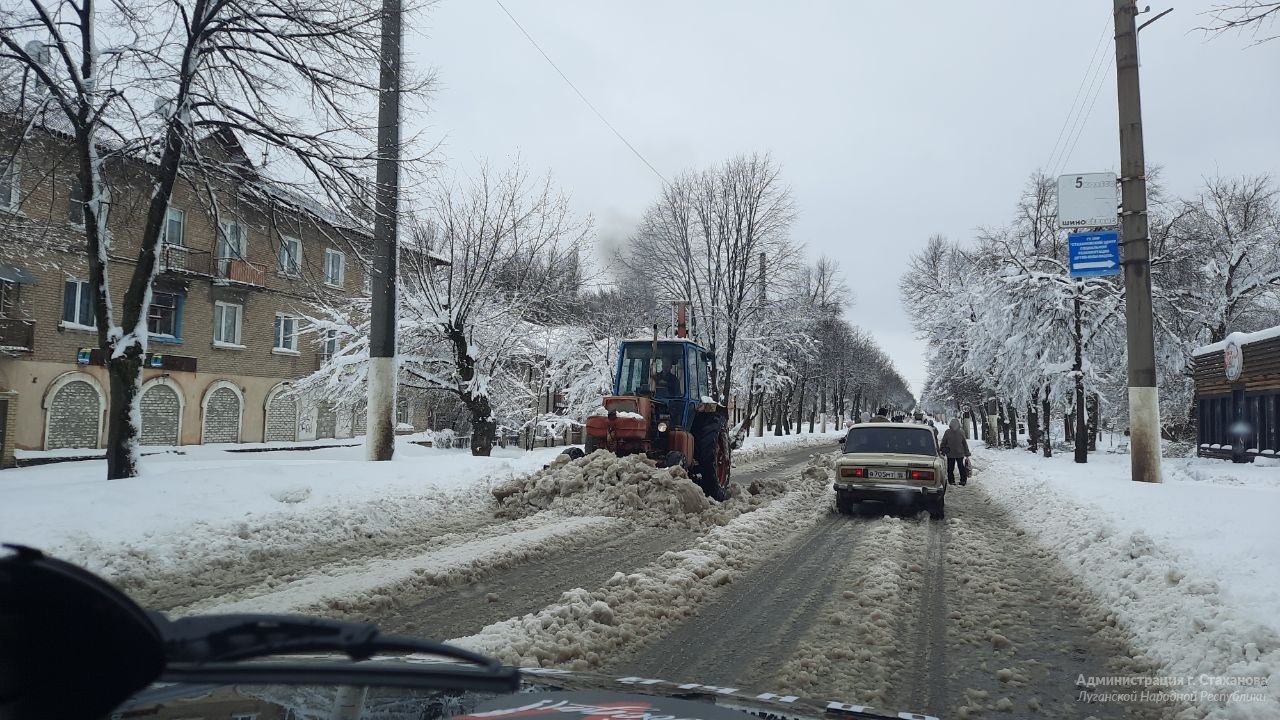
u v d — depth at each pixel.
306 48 11.52
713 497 13.11
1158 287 23.61
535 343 22.78
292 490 9.73
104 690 0.89
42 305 22.88
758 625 5.52
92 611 0.87
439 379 19.94
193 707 1.47
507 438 33.22
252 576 6.86
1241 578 5.62
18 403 22.19
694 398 13.91
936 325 40.31
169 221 25.97
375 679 1.53
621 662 4.64
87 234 10.72
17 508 7.61
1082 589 6.71
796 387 50.53
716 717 1.78
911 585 6.88
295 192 12.12
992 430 41.03
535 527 9.53
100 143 11.73
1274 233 27.70
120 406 10.58
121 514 7.86
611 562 7.66
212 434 28.02
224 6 10.93
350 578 6.47
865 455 12.24
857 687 4.25
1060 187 14.04
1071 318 23.78
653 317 30.89
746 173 30.20
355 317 21.00
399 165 12.95
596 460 11.53
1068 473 17.22
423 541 8.88
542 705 1.76
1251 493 10.60
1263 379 20.30
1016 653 4.96
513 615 5.64
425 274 19.31
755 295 32.03
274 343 30.66
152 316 25.86
